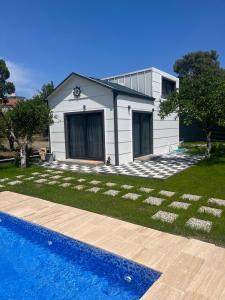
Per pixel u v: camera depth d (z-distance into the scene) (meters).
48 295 3.62
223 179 8.62
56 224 5.10
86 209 6.02
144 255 3.82
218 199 6.48
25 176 10.00
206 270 3.38
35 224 5.14
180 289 3.00
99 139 12.69
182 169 10.52
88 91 12.55
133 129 13.35
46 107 12.05
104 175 9.80
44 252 4.70
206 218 5.27
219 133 24.02
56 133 14.35
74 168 11.57
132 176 9.36
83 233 4.64
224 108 10.55
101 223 5.11
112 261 3.90
